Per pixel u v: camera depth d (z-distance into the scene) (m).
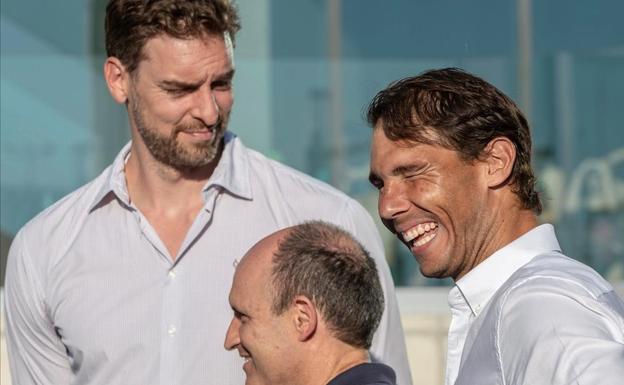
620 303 5.47
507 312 5.38
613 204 14.08
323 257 5.79
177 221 7.97
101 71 13.72
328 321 5.73
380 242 8.26
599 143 14.09
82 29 13.72
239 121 13.93
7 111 13.64
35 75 13.69
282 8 14.00
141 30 7.52
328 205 8.09
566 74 14.10
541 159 14.14
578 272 5.46
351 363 5.77
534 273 5.45
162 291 7.81
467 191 5.77
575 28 14.08
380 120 5.91
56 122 13.66
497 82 14.16
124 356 7.74
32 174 13.62
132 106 7.80
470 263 5.88
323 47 14.01
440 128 5.72
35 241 8.10
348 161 13.87
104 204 8.08
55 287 7.93
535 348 5.11
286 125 13.93
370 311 5.82
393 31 14.09
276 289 5.80
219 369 7.68
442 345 12.81
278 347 5.80
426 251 5.90
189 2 7.46
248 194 7.98
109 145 13.70
